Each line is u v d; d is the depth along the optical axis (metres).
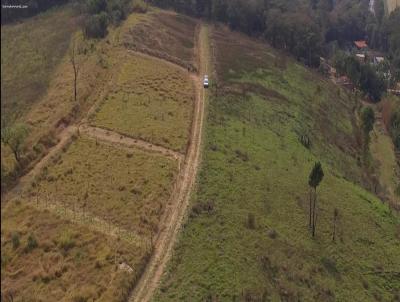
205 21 159.50
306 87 120.44
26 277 43.75
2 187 55.31
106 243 46.66
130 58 92.44
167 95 80.00
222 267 45.72
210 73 98.62
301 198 62.84
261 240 51.81
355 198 70.12
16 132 59.12
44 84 86.00
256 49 137.25
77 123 68.62
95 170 58.12
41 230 48.91
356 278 53.84
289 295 46.41
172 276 43.44
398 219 70.69
